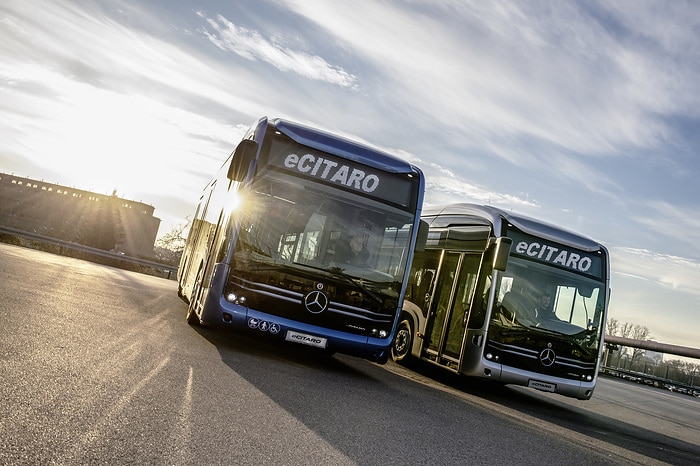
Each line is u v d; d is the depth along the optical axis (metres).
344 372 8.63
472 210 11.14
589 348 10.23
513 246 10.16
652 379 28.23
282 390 6.04
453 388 10.26
